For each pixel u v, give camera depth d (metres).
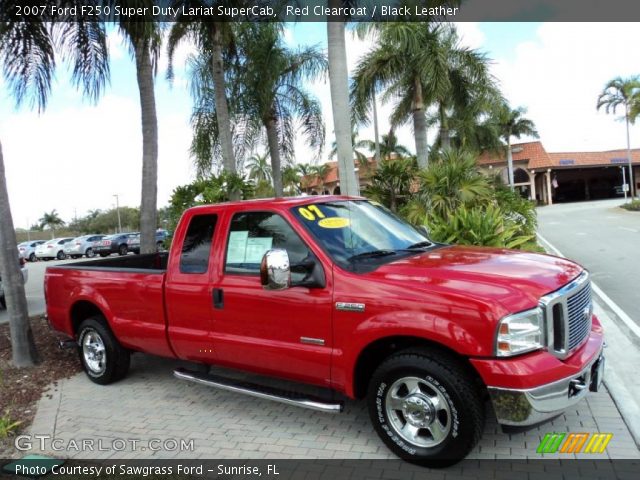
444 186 12.16
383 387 3.75
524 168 58.72
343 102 10.34
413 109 17.92
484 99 17.91
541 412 3.25
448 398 3.45
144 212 9.62
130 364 6.50
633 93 43.41
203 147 15.55
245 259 4.51
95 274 5.80
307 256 4.11
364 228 4.57
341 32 10.34
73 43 8.40
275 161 17.17
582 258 13.99
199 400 5.25
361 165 38.03
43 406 5.38
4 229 6.54
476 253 4.38
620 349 5.91
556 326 3.43
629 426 4.02
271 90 15.33
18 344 6.60
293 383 5.16
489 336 3.26
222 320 4.57
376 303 3.66
